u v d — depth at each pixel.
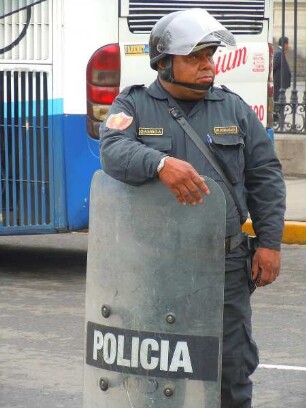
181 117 4.96
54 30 9.90
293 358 7.91
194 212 4.59
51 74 9.94
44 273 11.05
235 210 5.01
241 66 10.59
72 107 9.94
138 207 4.66
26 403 6.86
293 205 14.34
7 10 9.98
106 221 4.75
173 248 4.62
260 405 6.84
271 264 5.07
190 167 4.55
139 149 4.65
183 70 4.92
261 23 10.70
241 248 5.05
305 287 10.55
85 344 4.93
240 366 5.11
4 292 10.08
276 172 5.14
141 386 4.73
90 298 4.87
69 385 7.24
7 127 10.03
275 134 17.20
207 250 4.61
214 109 5.02
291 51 23.56
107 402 4.82
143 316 4.69
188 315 4.64
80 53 9.90
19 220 10.12
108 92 9.92
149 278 4.66
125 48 9.97
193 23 4.90
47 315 9.17
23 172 10.06
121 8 9.94
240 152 5.03
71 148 9.97
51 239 13.25
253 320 9.12
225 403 5.18
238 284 5.06
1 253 12.25
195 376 4.66
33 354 7.97
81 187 10.02
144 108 4.97
